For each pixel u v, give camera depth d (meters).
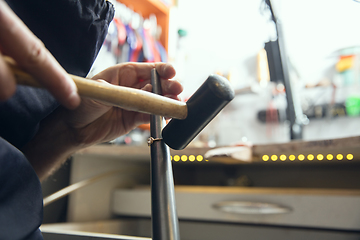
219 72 1.85
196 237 0.94
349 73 1.51
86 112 0.47
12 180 0.27
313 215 0.76
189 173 1.26
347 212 0.72
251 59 1.82
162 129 0.32
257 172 1.16
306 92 1.60
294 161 0.88
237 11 1.91
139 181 1.23
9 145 0.27
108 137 0.54
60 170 0.96
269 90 1.65
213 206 0.87
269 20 1.20
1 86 0.15
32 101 0.35
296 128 1.13
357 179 1.01
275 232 0.82
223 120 1.65
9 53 0.15
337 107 1.52
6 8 0.14
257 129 1.70
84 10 0.37
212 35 1.97
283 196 0.80
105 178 1.06
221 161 0.88
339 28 1.62
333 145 0.64
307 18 1.70
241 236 0.87
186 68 1.99
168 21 1.50
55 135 0.50
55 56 0.37
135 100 0.22
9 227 0.25
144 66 0.51
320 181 1.06
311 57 1.66
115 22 1.23
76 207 0.95
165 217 0.27
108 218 1.05
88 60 0.40
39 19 0.34
